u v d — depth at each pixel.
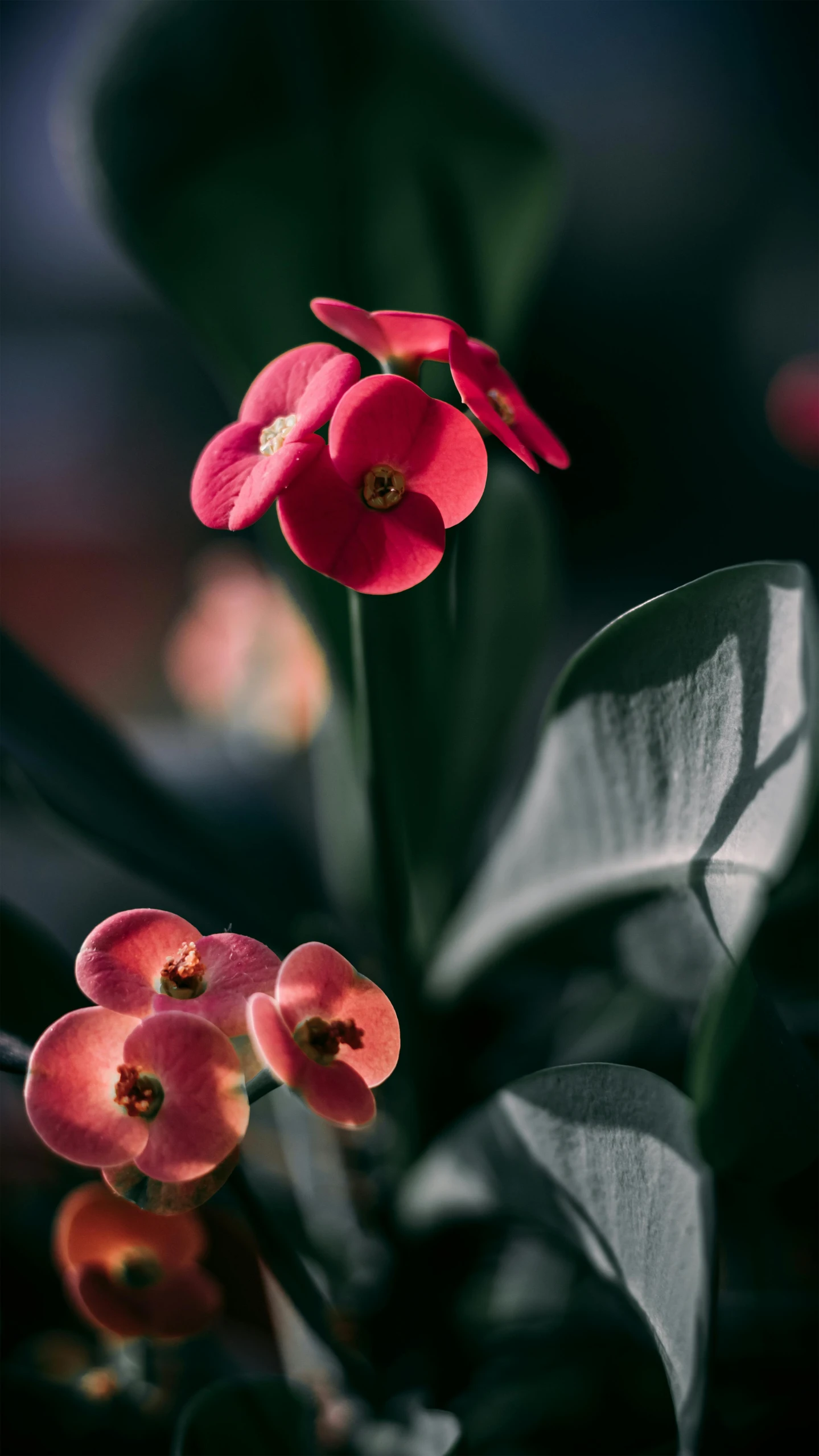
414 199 0.31
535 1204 0.25
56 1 1.05
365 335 0.23
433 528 0.22
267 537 0.30
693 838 0.23
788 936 0.27
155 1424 0.27
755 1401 0.28
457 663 0.30
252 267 0.31
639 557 0.98
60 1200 0.32
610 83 1.09
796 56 1.09
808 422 0.43
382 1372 0.28
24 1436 0.27
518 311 0.32
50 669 0.32
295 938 0.31
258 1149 0.32
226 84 0.31
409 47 0.31
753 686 0.22
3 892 0.45
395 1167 0.29
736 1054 0.21
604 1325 0.28
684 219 1.07
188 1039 0.21
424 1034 0.28
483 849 0.37
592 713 0.24
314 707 0.39
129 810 0.30
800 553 0.98
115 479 1.02
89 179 0.31
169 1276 0.25
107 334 1.10
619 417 1.02
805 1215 0.29
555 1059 0.31
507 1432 0.28
